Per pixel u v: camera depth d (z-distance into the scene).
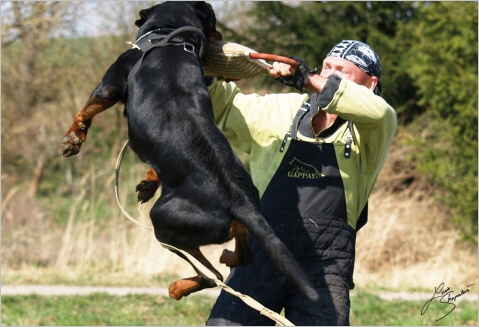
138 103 3.67
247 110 3.97
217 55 3.89
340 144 3.79
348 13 16.36
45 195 19.73
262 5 16.09
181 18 3.88
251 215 3.38
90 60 18.92
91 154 20.88
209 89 3.97
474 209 12.75
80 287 10.38
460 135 13.41
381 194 13.72
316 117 3.84
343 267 3.74
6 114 17.58
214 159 3.46
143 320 8.38
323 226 3.73
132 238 12.58
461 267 12.29
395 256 12.73
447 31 13.66
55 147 20.09
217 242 3.46
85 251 12.53
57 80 18.77
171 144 3.53
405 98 15.95
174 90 3.61
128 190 15.81
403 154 14.68
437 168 13.40
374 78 3.92
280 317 3.36
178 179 3.52
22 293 9.74
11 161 18.22
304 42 15.91
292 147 3.81
